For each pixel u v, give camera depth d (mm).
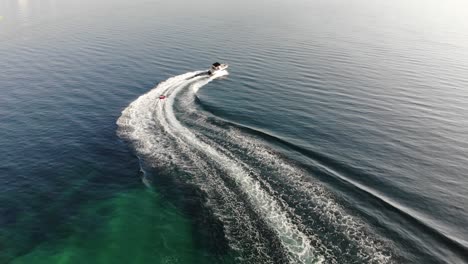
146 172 37781
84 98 57688
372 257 26641
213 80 66500
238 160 38656
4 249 29000
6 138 45250
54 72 69375
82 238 30141
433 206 33375
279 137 44625
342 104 57000
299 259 26281
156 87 61969
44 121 49781
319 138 45344
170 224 30969
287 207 31578
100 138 45250
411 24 147125
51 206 33906
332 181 35531
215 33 107938
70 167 39656
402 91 64375
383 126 49750
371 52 94188
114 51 84750
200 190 34531
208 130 45656
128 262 27688
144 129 46562
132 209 33062
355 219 30328
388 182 36750
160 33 105000
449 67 82500
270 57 83812
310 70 74625
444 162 41125
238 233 29094
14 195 35219
